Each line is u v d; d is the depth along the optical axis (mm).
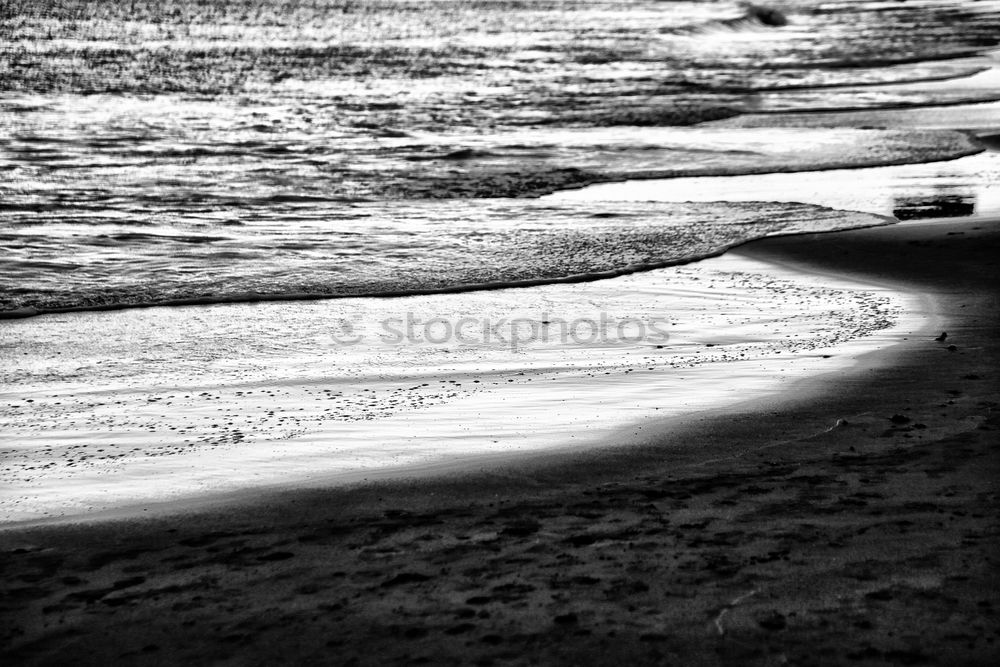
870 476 6629
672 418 8250
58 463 7805
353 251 16266
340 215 18922
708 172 23203
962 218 17359
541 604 5004
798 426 7871
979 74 46188
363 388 9812
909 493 6285
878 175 22422
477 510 6387
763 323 11758
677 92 38781
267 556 5762
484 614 4926
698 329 11672
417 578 5367
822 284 13484
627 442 7676
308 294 13797
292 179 22359
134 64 46375
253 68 45750
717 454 7312
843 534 5684
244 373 10508
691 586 5129
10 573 5656
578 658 4516
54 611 5164
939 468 6727
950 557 5332
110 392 9922
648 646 4586
